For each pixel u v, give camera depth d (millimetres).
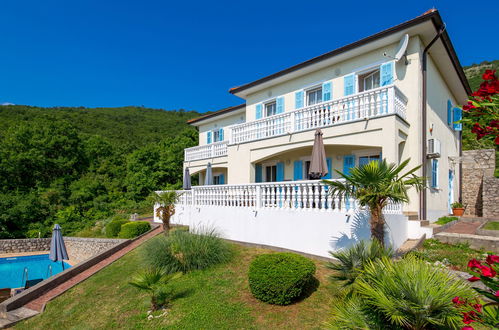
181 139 36594
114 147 43188
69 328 7336
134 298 8078
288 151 13977
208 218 12969
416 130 11906
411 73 12211
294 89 16406
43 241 21516
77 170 35594
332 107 12586
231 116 22641
